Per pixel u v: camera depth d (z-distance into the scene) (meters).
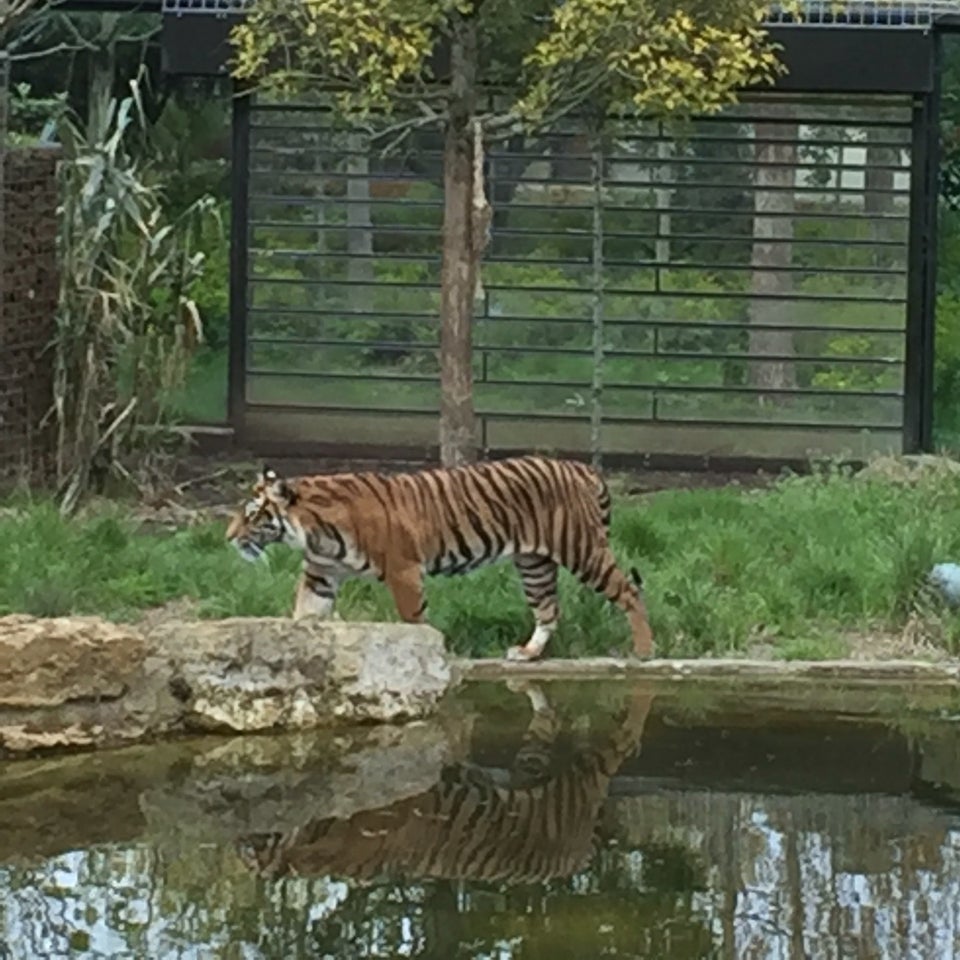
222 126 17.31
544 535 10.08
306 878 7.08
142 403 14.15
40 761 8.58
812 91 15.53
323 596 10.02
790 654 10.30
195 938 6.46
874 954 6.33
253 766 8.52
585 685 9.91
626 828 7.67
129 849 7.42
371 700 9.22
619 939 6.46
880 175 16.30
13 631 8.69
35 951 6.32
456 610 10.47
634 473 16.12
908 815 7.84
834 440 16.28
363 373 16.59
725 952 6.34
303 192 16.58
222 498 14.55
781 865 7.22
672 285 16.45
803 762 8.59
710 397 16.39
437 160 16.53
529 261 16.42
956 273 17.11
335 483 9.85
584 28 12.34
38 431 14.38
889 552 11.48
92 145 14.02
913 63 15.30
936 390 16.95
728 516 12.96
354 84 13.16
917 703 9.65
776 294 16.23
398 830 7.67
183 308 14.27
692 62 12.94
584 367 16.44
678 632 10.50
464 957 6.28
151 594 10.94
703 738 8.99
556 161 16.34
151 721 8.91
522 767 8.52
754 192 16.47
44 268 14.28
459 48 13.20
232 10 15.40
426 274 16.61
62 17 17.97
